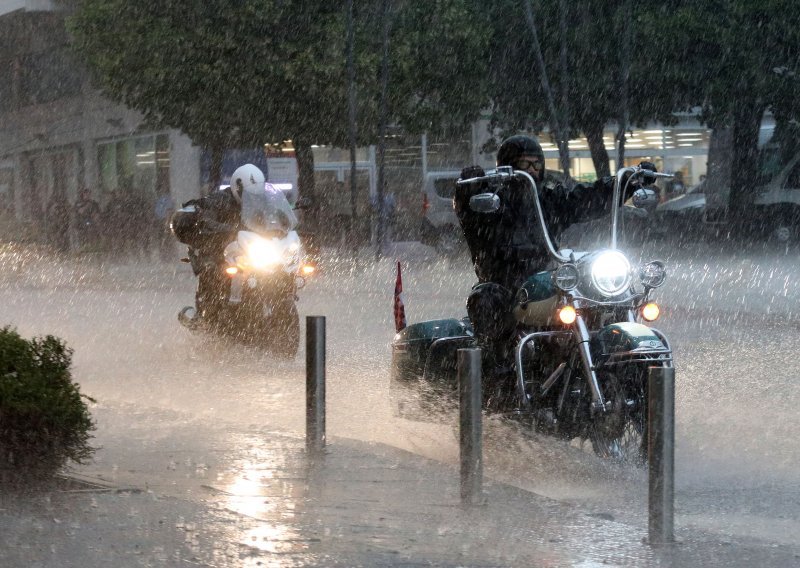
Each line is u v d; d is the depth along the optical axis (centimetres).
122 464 1375
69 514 1132
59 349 1334
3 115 10131
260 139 5781
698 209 5497
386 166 7225
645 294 1472
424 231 6044
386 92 5450
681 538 1074
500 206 1548
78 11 6006
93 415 1719
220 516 1131
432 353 1652
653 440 1051
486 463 1424
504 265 1549
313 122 5666
